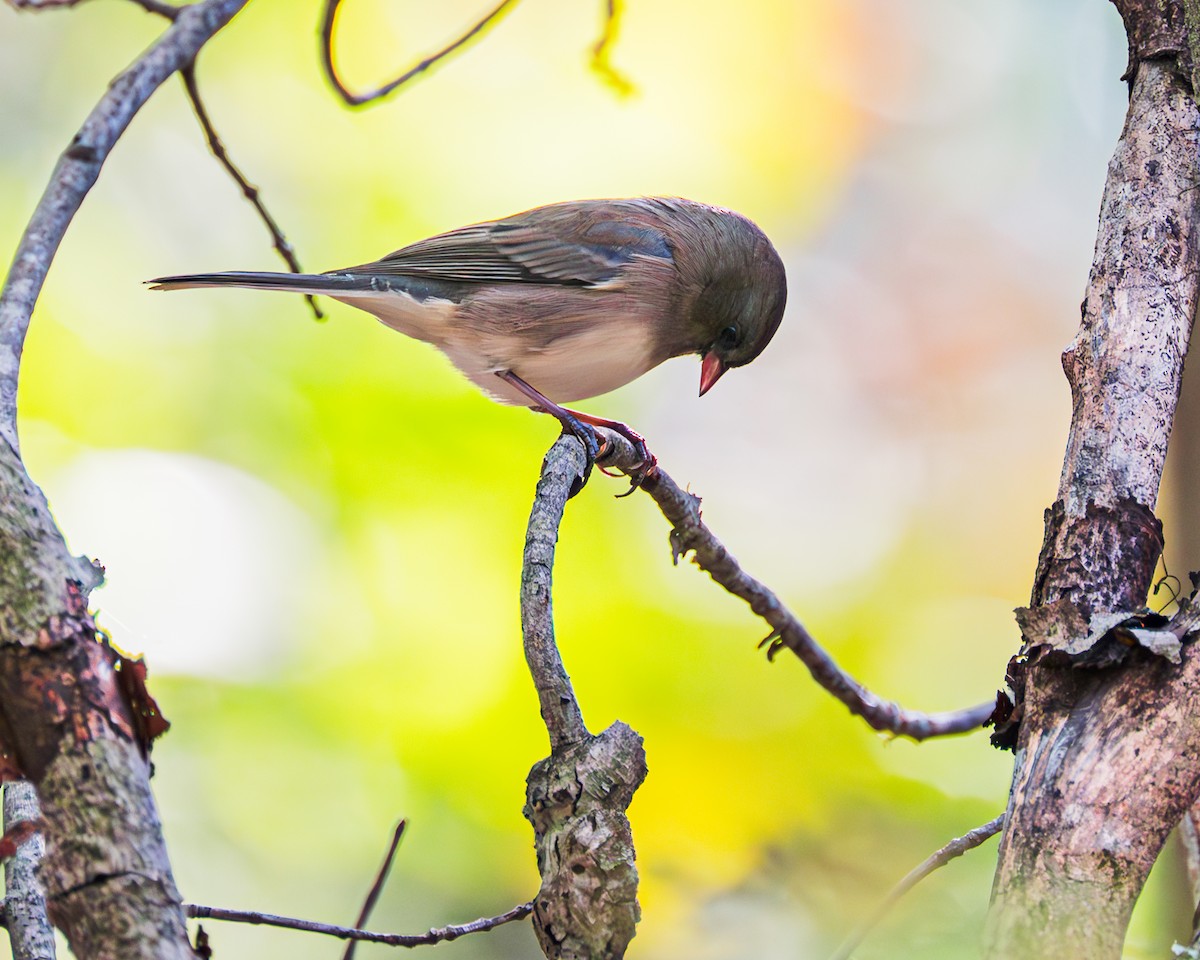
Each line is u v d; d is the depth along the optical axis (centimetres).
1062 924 354
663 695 1155
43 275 450
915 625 1402
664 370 1550
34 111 1352
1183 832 477
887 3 1772
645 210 979
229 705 1054
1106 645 383
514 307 932
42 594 331
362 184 1354
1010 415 1753
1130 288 466
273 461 1141
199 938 404
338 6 714
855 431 1719
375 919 1020
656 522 1227
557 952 382
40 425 1141
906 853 1076
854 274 1820
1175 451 575
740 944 1027
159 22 1387
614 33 838
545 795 399
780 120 1730
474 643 1107
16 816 473
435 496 1148
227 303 1217
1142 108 498
